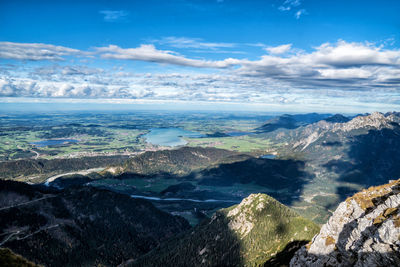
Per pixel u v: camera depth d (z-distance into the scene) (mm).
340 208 85438
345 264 71000
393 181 82875
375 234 64625
